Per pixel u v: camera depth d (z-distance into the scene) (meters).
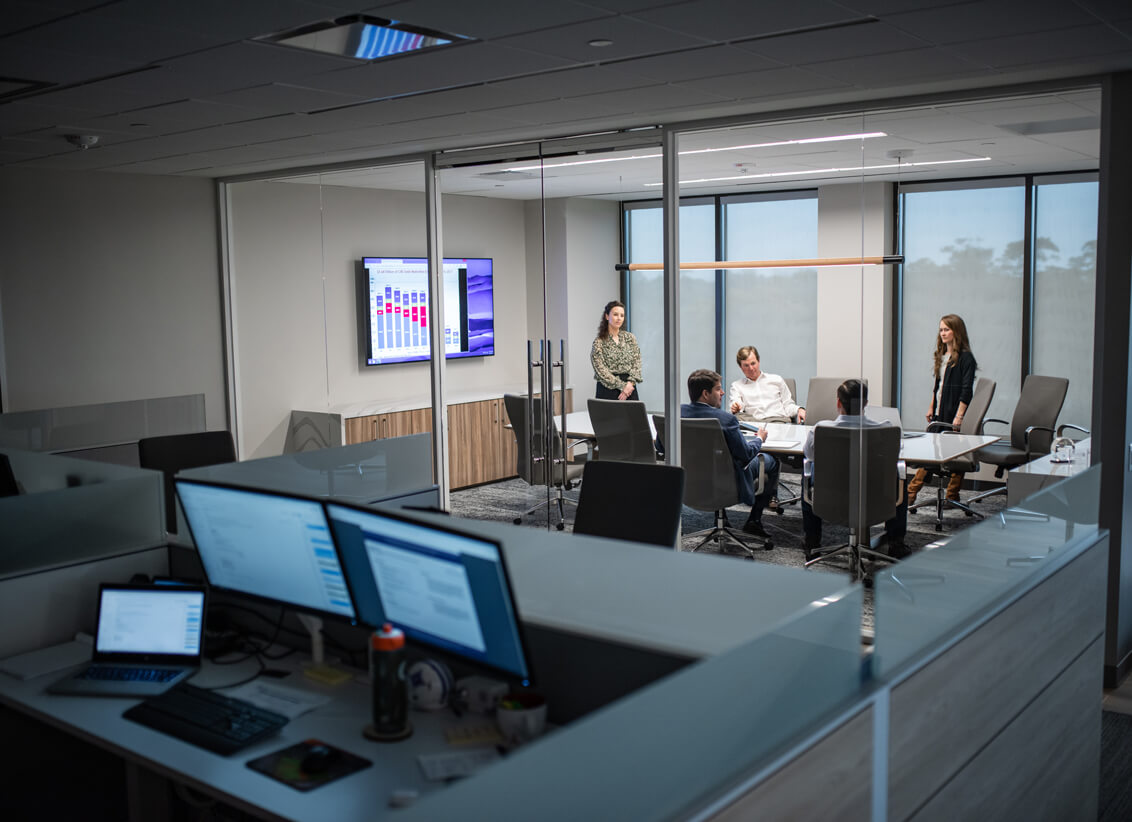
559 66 3.68
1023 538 2.46
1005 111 4.43
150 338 6.87
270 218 7.01
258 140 5.42
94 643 2.52
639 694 1.41
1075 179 5.74
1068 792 2.82
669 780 1.44
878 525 4.68
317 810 1.75
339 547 2.24
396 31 3.15
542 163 5.62
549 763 1.31
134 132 5.04
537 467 5.78
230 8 2.83
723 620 1.92
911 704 1.91
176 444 4.61
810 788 1.64
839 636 1.76
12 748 2.48
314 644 2.47
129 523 2.90
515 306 5.84
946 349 5.37
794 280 4.91
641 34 3.22
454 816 1.23
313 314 6.89
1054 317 5.85
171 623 2.51
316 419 6.94
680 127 5.04
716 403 5.06
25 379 6.20
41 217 6.24
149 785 2.41
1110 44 3.40
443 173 6.09
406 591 2.12
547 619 1.99
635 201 5.30
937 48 3.45
